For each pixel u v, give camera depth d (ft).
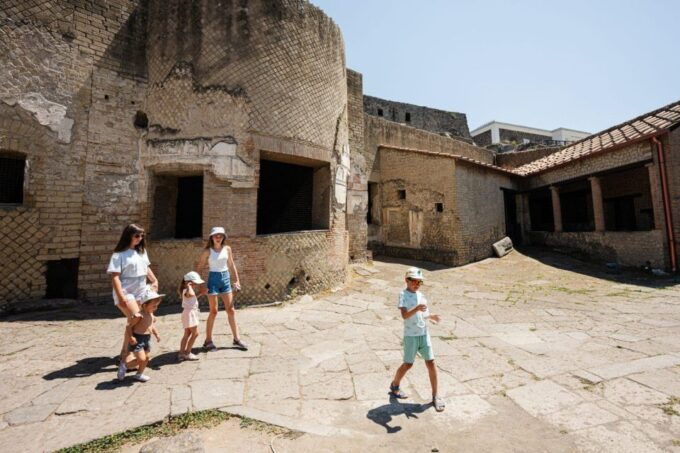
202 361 14.49
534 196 54.95
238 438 9.37
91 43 24.58
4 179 22.33
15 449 8.66
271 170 32.37
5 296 21.26
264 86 25.48
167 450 8.27
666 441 9.15
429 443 9.22
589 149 43.65
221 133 24.45
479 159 68.44
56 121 23.15
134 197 25.50
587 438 9.36
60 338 16.93
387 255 46.78
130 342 12.51
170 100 25.05
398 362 14.76
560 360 14.69
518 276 34.94
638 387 12.12
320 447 9.02
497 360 14.84
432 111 77.82
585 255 42.47
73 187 23.59
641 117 43.32
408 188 45.14
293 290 26.30
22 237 21.88
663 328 18.48
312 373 13.60
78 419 10.00
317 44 28.99
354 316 22.04
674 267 32.71
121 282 12.98
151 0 26.61
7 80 21.63
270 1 26.05
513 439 9.38
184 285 14.79
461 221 40.27
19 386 11.94
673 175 33.50
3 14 21.67
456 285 31.24
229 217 24.17
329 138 30.07
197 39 24.94
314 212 31.55
